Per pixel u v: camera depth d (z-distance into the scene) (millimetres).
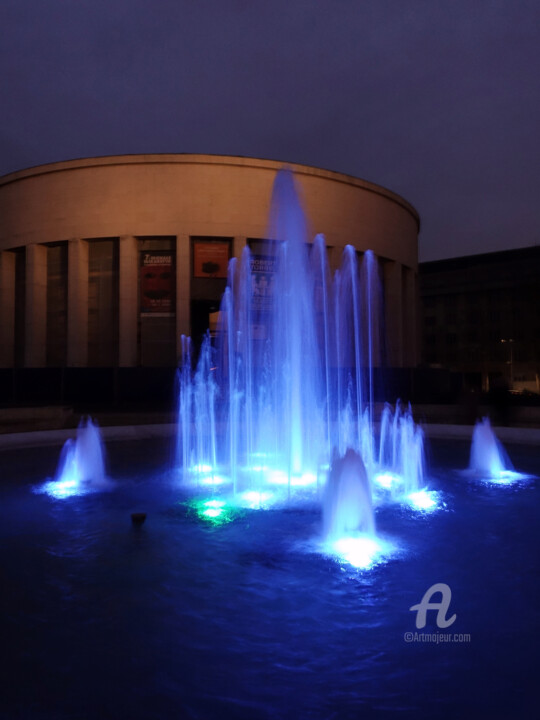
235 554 5570
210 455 12641
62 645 3639
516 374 60094
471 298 63094
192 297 31516
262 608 4219
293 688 3109
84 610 4203
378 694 3041
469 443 14070
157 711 2879
